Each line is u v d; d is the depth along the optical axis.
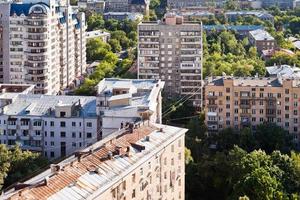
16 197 187.50
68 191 198.50
